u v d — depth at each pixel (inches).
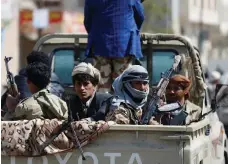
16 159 636.1
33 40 3272.6
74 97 756.6
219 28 6437.0
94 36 838.5
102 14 832.3
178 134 616.4
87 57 852.0
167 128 616.1
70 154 628.1
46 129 631.8
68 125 623.5
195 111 794.2
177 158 616.4
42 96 687.1
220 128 921.5
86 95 740.0
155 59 912.3
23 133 633.6
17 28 2960.1
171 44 908.6
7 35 2824.8
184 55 904.9
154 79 911.7
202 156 703.7
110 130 622.5
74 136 623.5
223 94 745.6
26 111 679.7
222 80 2042.3
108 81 845.2
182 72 880.9
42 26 2891.2
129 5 832.3
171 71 746.8
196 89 876.6
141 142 621.0
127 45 832.3
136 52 843.4
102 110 698.8
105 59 844.0
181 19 5511.8
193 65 879.1
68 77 917.2
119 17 829.8
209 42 6107.3
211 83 1891.0
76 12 3560.5
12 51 2925.7
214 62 3705.7
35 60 767.1
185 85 768.3
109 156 623.8
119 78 692.7
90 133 622.5
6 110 840.3
